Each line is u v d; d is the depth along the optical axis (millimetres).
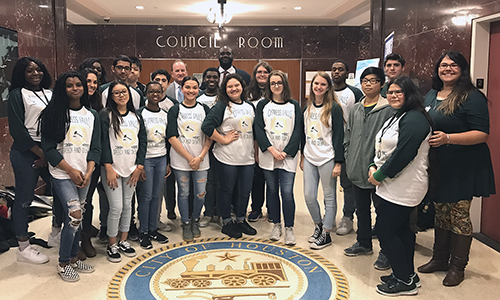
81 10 7875
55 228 3545
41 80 3297
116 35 8883
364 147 3066
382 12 5797
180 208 3701
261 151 3559
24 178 3182
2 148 4488
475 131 2682
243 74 4684
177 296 2701
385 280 2850
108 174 3098
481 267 3115
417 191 2543
